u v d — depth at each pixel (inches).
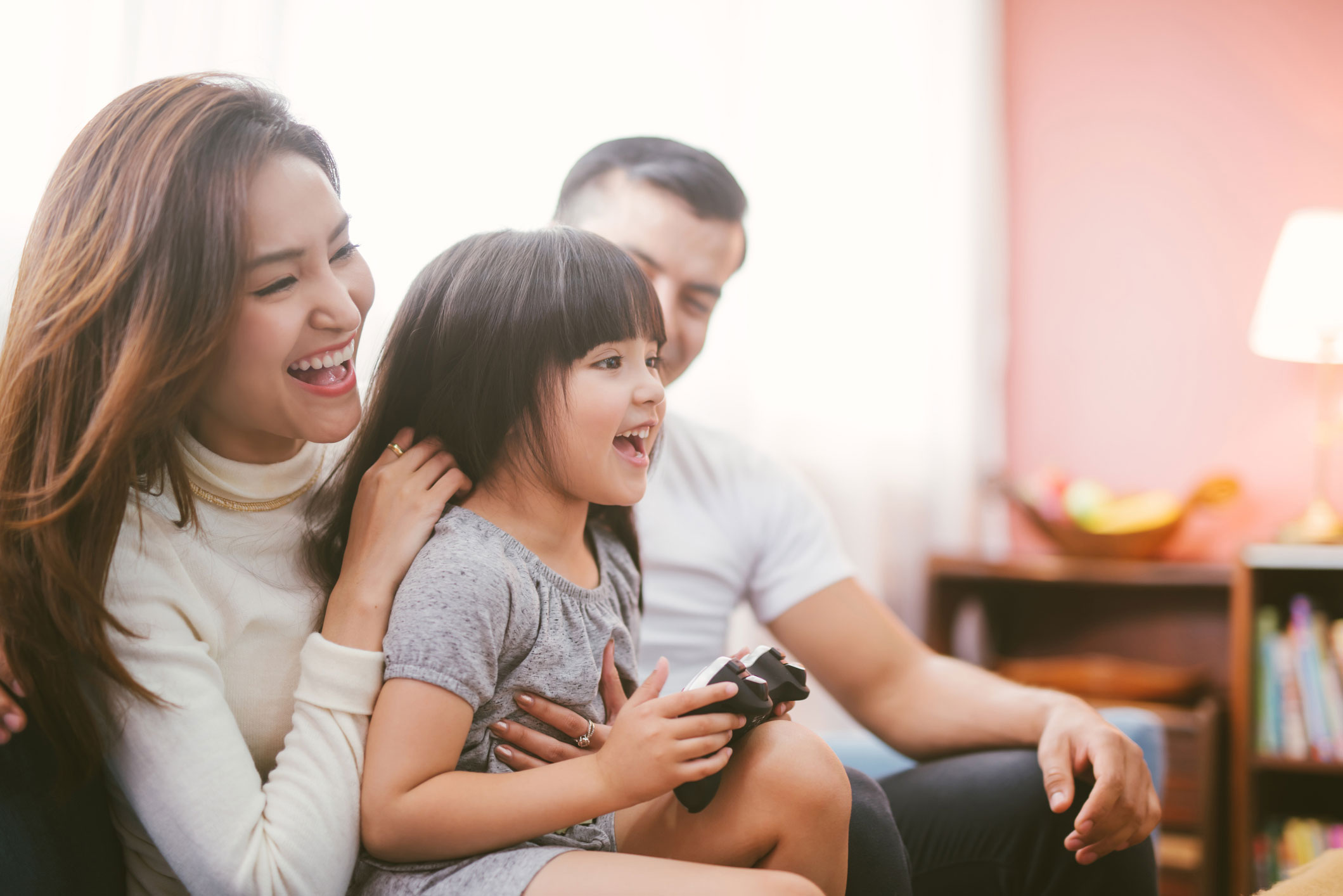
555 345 31.2
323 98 68.9
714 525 47.0
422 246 72.5
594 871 26.0
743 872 25.7
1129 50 97.5
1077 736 37.1
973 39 96.0
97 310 26.8
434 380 32.4
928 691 42.7
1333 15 93.0
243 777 26.7
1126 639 88.1
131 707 26.7
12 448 27.4
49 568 25.9
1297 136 93.5
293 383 28.9
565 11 81.0
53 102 59.4
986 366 97.5
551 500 32.3
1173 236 96.1
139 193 27.0
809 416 90.9
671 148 47.2
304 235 28.3
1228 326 94.5
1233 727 77.0
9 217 57.6
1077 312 98.3
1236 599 77.3
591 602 32.5
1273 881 75.2
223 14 64.5
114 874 29.3
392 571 29.5
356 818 27.2
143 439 28.2
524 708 29.9
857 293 91.9
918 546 93.6
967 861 37.6
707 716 27.4
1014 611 91.4
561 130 80.3
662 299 45.4
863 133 92.8
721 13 88.3
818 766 28.3
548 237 33.1
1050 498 89.0
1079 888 36.6
